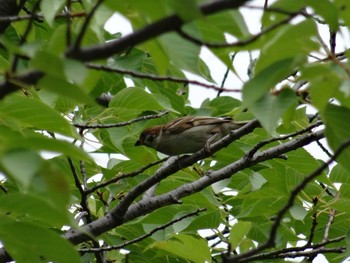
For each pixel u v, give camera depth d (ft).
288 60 19.17
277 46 20.02
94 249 38.11
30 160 16.70
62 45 20.29
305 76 19.29
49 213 20.51
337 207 37.73
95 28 22.81
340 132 21.12
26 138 17.71
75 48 17.94
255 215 40.96
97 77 22.58
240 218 42.88
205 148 37.91
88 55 18.17
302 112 34.55
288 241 42.98
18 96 22.84
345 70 19.34
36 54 17.20
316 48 19.90
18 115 23.47
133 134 41.09
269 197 40.06
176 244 32.32
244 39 21.02
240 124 49.16
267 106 19.90
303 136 37.09
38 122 23.73
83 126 38.99
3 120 27.27
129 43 18.17
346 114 20.89
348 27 20.68
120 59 39.47
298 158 38.50
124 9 19.35
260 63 20.38
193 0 16.83
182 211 40.34
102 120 41.63
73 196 39.63
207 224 40.65
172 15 17.84
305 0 20.49
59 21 39.19
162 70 21.85
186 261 42.19
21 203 20.27
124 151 42.14
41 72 17.93
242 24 20.99
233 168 38.55
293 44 19.94
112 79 42.86
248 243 40.06
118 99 39.14
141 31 18.08
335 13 20.52
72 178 41.57
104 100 49.52
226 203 46.83
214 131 49.03
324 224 43.01
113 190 42.78
